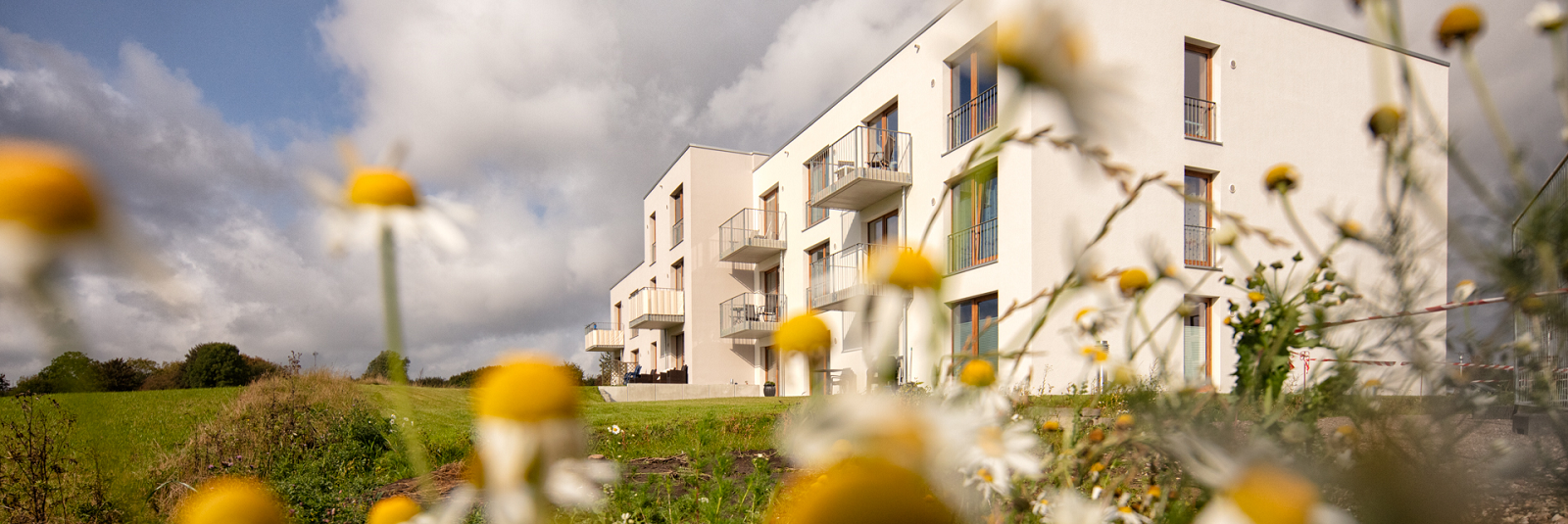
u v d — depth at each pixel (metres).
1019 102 0.42
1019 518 1.23
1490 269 1.09
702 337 21.50
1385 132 1.01
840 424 0.50
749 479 3.13
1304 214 12.25
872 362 0.70
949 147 13.55
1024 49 0.40
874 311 0.73
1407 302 1.12
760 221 21.48
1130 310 1.45
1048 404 1.91
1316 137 12.69
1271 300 1.40
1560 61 1.02
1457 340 1.21
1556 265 1.06
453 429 7.60
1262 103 12.36
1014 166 11.34
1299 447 1.13
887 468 0.49
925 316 0.74
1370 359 1.20
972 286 12.15
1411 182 1.03
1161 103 11.51
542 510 0.43
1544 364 1.30
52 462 2.90
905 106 14.72
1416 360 1.16
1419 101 1.00
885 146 15.36
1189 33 11.91
